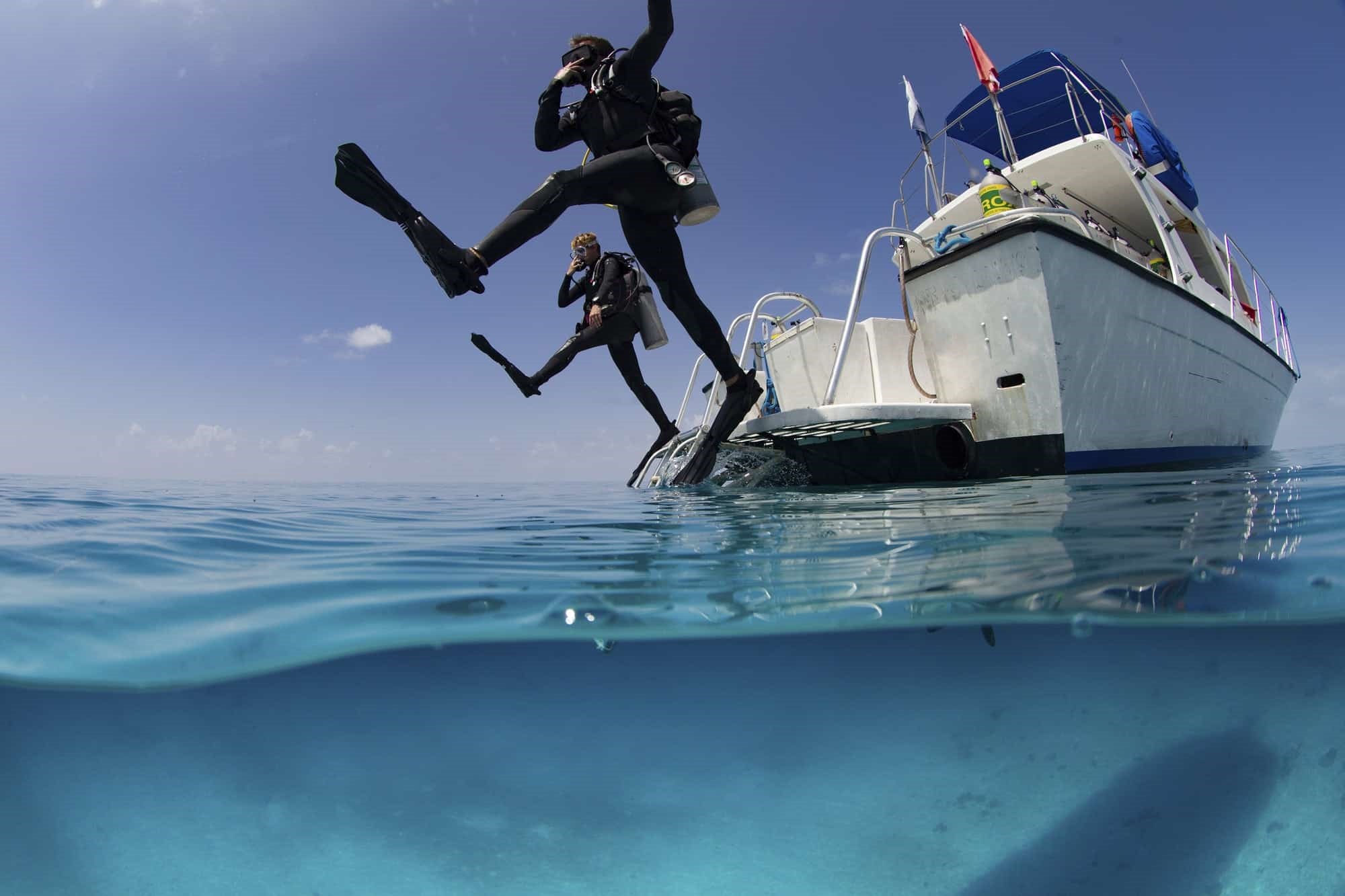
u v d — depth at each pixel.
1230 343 6.83
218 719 1.60
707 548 2.37
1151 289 5.46
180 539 2.78
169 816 1.45
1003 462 5.05
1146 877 1.31
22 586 1.95
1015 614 1.56
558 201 3.89
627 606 1.69
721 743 1.74
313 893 1.24
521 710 1.78
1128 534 2.15
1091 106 7.70
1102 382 5.07
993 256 4.91
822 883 1.29
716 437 5.33
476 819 1.46
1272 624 1.58
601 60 4.19
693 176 3.99
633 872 1.31
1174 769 1.64
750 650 1.77
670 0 3.75
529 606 1.72
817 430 5.30
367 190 3.46
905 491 4.22
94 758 1.61
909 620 1.61
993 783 1.60
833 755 1.70
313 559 2.40
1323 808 1.49
